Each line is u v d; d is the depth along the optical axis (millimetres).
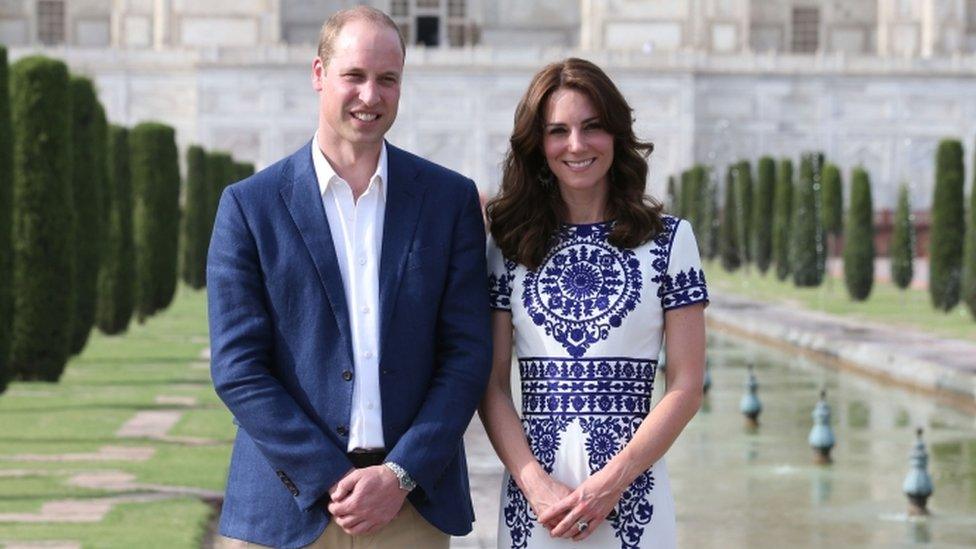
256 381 8641
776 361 34812
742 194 63438
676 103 87125
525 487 8812
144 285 40062
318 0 99125
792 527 17094
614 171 9164
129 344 34906
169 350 33781
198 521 15672
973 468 20844
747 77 88562
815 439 21281
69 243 27172
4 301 23969
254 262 8852
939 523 17391
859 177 48188
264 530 8727
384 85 8828
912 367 29781
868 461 21375
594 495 8688
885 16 98438
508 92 86750
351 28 8789
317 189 8883
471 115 86688
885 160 88938
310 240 8812
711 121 88688
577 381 8906
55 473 18328
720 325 44906
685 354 8984
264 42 95000
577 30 99938
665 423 8820
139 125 40438
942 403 27453
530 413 9023
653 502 8914
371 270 8852
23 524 15336
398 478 8555
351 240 8883
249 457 8883
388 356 8773
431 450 8609
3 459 19266
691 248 9070
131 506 16344
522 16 100000
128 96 88062
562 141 8992
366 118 8781
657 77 87188
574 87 8977
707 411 26219
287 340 8805
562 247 9070
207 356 32656
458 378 8758
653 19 95812
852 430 24203
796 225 54781
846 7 101688
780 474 20312
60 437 21109
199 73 86250
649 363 9023
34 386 26750
